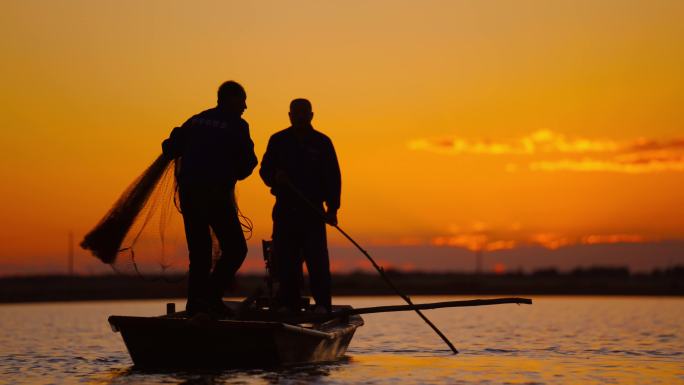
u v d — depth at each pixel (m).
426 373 35.59
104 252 33.81
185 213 32.19
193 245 32.28
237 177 32.75
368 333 58.75
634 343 51.25
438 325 68.69
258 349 33.50
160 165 33.53
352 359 40.84
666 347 48.53
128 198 33.78
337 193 37.69
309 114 37.41
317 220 37.75
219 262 32.66
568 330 62.97
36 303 158.50
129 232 33.94
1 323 75.75
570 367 38.44
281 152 37.53
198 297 32.59
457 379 34.03
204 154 32.00
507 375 35.44
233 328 32.38
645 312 96.94
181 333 33.38
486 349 46.88
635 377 35.28
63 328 67.62
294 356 34.94
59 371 37.28
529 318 81.50
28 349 47.72
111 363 40.31
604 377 35.19
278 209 37.78
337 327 38.22
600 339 54.31
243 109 33.09
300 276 38.38
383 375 34.53
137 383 31.11
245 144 32.41
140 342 34.12
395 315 86.50
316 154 37.41
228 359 34.03
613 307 115.31
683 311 100.38
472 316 86.12
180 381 31.52
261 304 39.91
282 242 38.00
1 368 38.53
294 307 38.25
